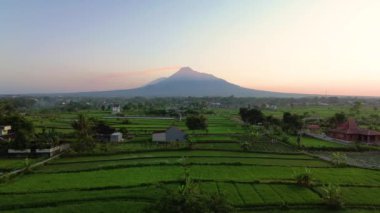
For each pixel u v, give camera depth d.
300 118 144.38
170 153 82.38
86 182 54.16
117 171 62.56
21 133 83.25
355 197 47.91
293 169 65.94
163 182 53.50
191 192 32.94
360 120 173.62
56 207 42.78
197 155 79.44
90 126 97.75
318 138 122.62
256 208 43.44
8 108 159.25
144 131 129.75
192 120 125.12
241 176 58.78
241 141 105.75
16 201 44.06
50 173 61.78
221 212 31.69
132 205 43.12
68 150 87.12
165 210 30.56
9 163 72.75
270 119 151.38
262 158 77.75
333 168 68.25
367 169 68.06
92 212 40.88
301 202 45.34
